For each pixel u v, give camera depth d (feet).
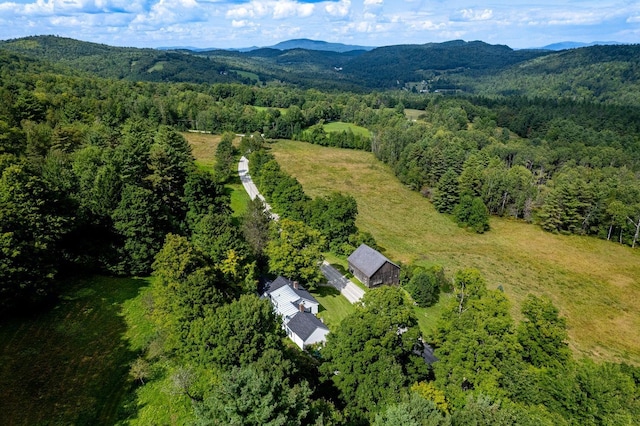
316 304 162.20
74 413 88.43
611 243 273.54
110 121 302.04
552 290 208.44
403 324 106.93
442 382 99.25
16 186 126.00
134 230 147.33
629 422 85.71
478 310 108.47
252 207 191.72
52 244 131.75
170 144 252.62
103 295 132.87
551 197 289.74
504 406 84.89
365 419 91.15
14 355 101.60
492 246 261.85
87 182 163.02
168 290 112.98
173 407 91.20
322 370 102.27
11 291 111.24
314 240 186.60
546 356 107.04
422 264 224.74
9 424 83.82
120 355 106.93
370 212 305.73
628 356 159.02
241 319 94.02
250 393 65.77
